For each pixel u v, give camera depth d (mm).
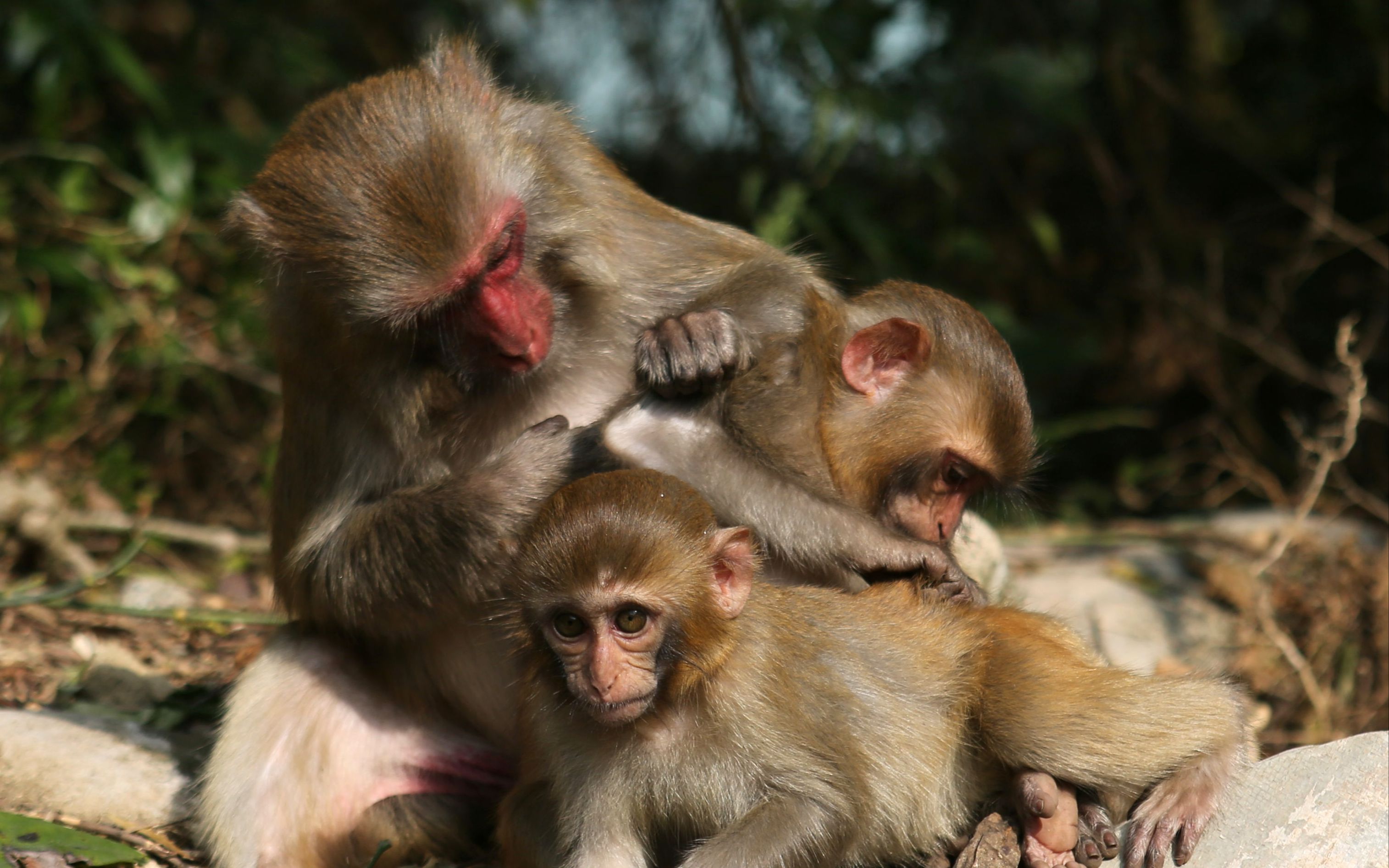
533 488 9430
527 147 9984
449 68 10141
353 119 9461
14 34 18078
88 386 18375
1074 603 15711
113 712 11539
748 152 23953
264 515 19250
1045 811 8250
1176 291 22766
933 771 8648
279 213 9406
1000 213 25062
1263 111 25453
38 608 13609
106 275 18859
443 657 9938
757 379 9945
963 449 10180
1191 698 8773
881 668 8586
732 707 8117
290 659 10000
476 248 9188
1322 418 21703
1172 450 22688
